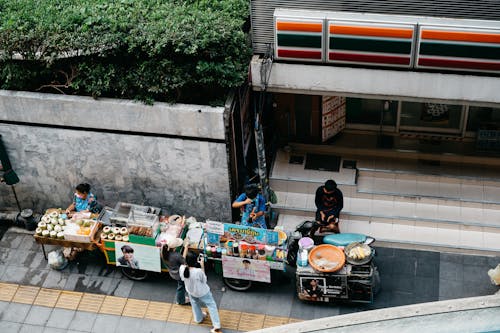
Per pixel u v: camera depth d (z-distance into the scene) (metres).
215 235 11.42
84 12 12.11
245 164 13.02
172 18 11.81
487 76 11.12
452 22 10.77
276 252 11.23
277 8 11.44
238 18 12.16
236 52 11.55
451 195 12.97
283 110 13.78
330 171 13.51
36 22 12.02
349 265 11.11
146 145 12.13
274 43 11.59
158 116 11.76
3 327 11.53
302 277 11.15
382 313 6.21
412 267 12.15
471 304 6.18
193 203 12.85
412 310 6.19
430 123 13.98
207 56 11.55
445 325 6.05
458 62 11.02
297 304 11.64
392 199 13.07
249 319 11.46
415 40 10.97
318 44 11.38
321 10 11.32
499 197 12.87
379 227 12.76
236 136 12.44
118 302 11.86
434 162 13.58
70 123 12.20
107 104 11.80
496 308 6.15
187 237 11.81
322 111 13.52
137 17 11.95
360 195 13.16
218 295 11.88
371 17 11.05
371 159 13.74
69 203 13.41
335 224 12.02
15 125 12.35
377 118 14.16
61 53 11.70
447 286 11.80
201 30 11.30
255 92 13.16
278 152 13.98
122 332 11.38
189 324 11.45
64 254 12.50
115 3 12.47
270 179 13.38
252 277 11.50
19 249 12.90
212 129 11.69
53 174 12.96
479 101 11.45
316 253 11.24
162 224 11.82
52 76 12.56
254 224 11.97
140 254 11.56
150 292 11.99
